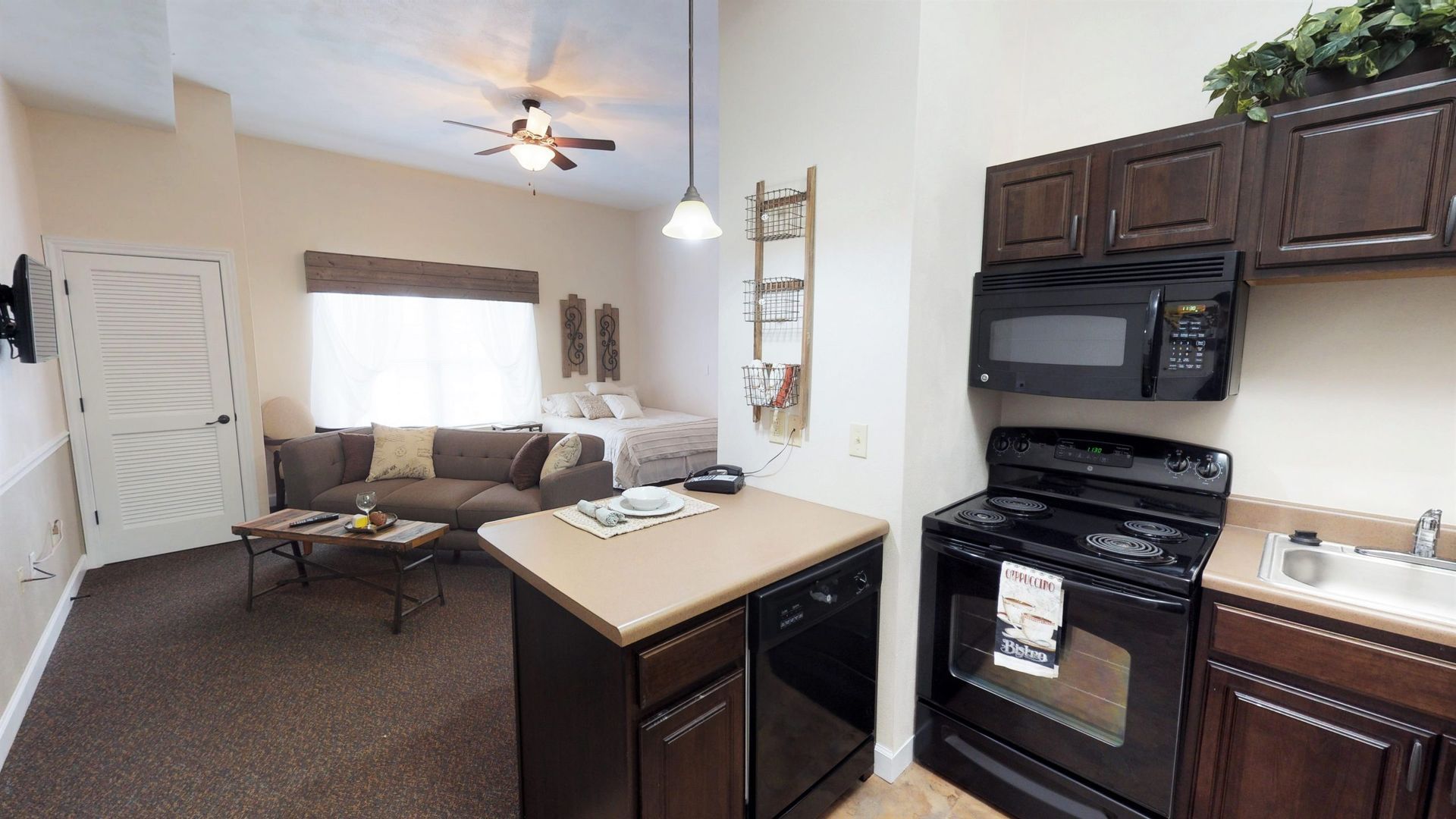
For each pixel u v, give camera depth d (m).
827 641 1.59
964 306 1.91
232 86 3.63
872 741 1.82
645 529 1.69
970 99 1.84
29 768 1.88
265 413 4.43
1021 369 1.82
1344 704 1.23
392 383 5.40
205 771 1.88
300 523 3.02
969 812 1.74
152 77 2.88
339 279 4.95
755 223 2.09
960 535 1.75
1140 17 1.85
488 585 3.37
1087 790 1.56
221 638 2.72
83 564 3.43
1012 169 1.84
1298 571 1.57
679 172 5.39
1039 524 1.77
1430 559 1.43
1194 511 1.76
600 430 5.27
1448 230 1.20
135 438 3.61
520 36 3.00
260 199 4.61
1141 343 1.59
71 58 2.67
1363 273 1.32
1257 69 1.42
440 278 5.51
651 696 1.17
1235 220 1.46
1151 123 1.84
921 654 1.87
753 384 2.05
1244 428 1.76
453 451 4.25
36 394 2.82
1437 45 1.25
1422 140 1.22
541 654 1.45
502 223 5.96
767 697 1.42
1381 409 1.56
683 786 1.26
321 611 3.01
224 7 2.72
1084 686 1.56
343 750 1.98
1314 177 1.35
